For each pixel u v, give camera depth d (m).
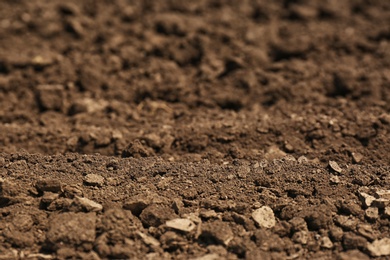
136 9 7.42
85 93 5.84
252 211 3.64
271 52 6.58
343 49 6.56
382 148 4.65
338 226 3.54
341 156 4.57
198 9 7.53
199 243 3.41
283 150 4.73
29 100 5.68
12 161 4.14
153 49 6.52
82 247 3.32
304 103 5.56
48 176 3.91
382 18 7.36
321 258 3.32
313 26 7.14
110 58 6.27
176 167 4.09
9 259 3.29
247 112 5.48
